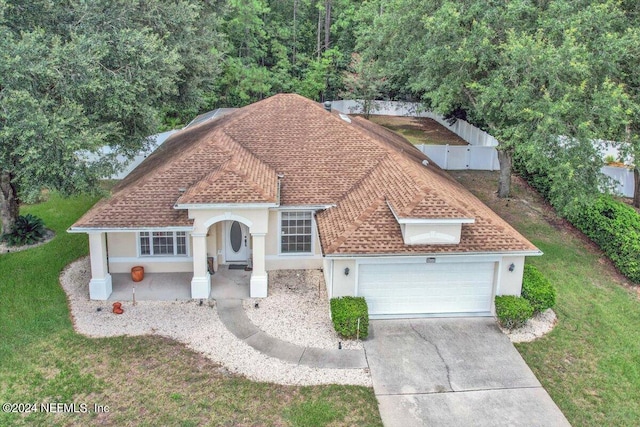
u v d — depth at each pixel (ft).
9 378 44.11
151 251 62.85
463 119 141.59
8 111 50.08
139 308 55.36
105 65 59.93
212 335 51.08
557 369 47.78
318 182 63.87
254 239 56.59
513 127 64.90
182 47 72.43
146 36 61.00
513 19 66.08
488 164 109.91
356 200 59.93
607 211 74.64
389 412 41.55
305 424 40.06
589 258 70.59
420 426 40.19
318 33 171.01
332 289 53.52
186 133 89.10
